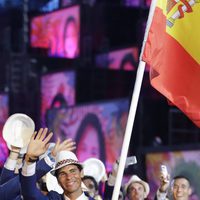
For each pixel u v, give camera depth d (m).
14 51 86.38
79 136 58.41
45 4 89.31
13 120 22.38
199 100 23.55
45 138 22.72
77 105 58.62
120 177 22.33
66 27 85.56
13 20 88.25
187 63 23.53
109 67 80.50
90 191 30.34
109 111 55.50
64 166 22.80
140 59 23.11
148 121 65.75
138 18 85.31
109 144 55.31
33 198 21.34
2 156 57.28
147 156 44.12
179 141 59.00
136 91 22.67
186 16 23.59
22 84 76.75
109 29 86.00
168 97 23.56
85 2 85.81
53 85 73.31
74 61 83.75
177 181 27.98
